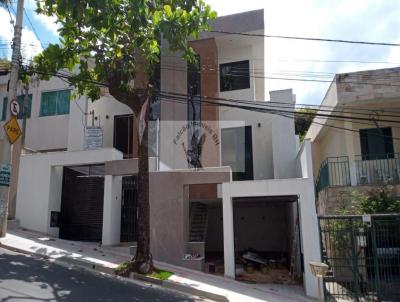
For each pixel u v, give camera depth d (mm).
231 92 19953
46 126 20672
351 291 11953
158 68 18203
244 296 10750
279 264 17328
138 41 11031
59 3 9664
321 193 15852
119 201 16031
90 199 17109
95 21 10016
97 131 18922
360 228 11906
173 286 10812
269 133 19500
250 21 18906
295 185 13102
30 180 16547
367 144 16375
